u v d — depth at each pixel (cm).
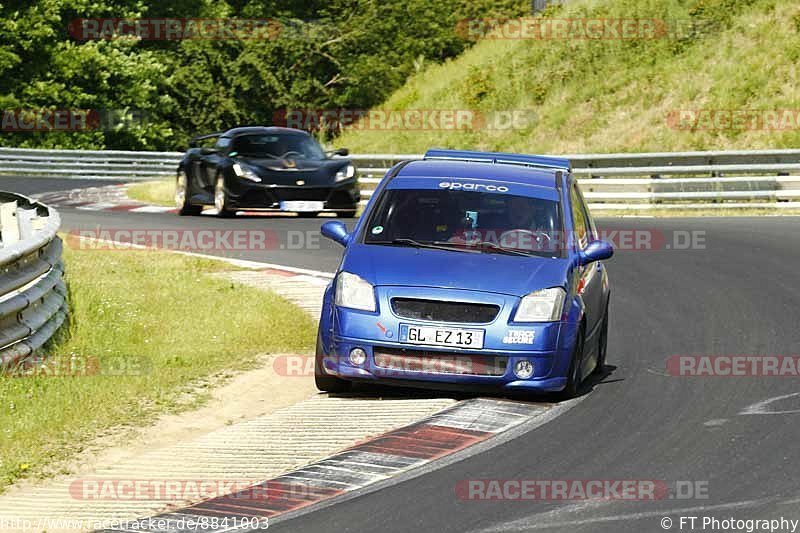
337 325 3203
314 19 19550
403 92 14538
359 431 2928
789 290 4941
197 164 8031
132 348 3897
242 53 18500
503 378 3123
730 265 5647
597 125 11462
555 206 3500
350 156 9356
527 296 3166
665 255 6016
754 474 2473
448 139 12519
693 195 8119
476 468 2559
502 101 12638
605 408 3092
